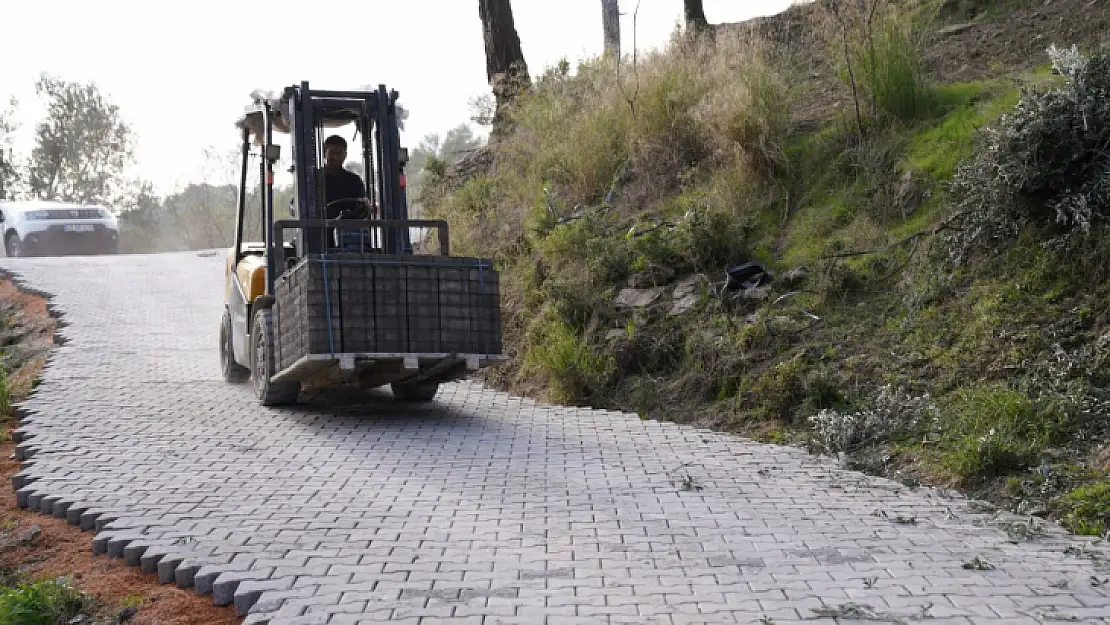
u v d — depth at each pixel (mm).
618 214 13570
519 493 7148
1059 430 7551
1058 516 6582
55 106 61656
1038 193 9461
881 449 8180
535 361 11602
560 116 16469
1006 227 9609
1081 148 9078
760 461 8180
